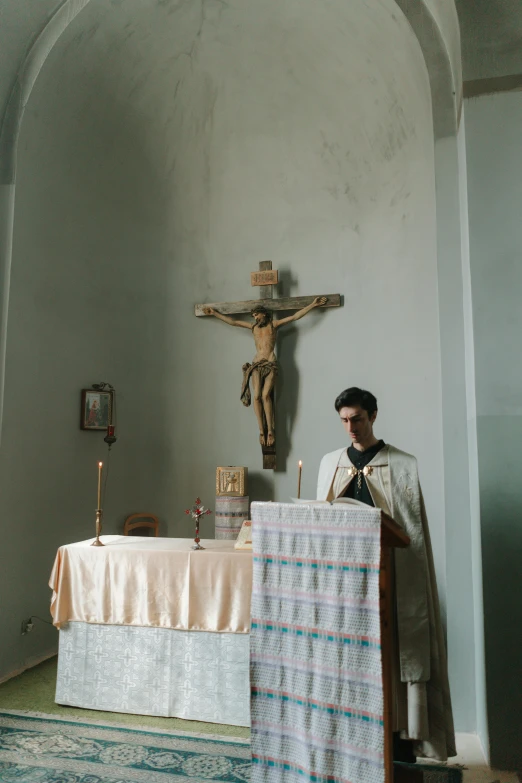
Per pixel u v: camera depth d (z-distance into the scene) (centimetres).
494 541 303
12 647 412
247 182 558
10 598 411
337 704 210
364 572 209
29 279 441
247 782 266
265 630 232
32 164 447
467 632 330
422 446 430
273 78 521
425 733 250
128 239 540
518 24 328
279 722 227
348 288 511
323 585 218
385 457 284
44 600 445
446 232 358
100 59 475
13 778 269
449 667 330
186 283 559
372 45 443
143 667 343
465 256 338
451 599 333
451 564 336
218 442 542
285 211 547
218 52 512
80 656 352
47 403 454
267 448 514
